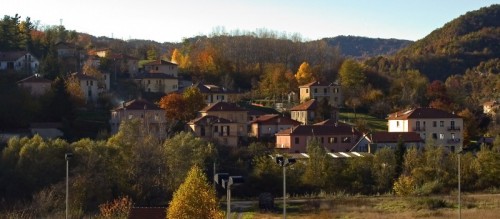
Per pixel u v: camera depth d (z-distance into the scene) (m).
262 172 106.50
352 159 112.06
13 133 119.94
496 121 165.75
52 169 90.31
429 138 123.94
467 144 146.50
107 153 93.12
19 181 89.06
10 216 73.06
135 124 104.56
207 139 123.19
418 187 107.31
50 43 185.00
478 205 90.75
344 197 101.88
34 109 129.38
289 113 162.88
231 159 111.94
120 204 75.44
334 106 170.75
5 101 128.38
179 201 61.69
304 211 88.38
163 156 98.00
